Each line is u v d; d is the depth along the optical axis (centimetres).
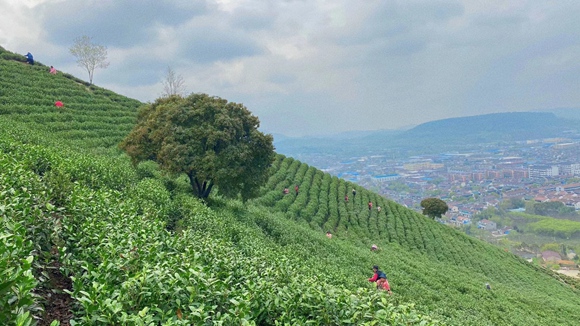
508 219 17312
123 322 468
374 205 5047
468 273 3494
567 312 2867
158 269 623
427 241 4278
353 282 1711
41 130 3139
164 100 2881
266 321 664
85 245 744
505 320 2103
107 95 5228
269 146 2614
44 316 589
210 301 621
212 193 3025
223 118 2438
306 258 2030
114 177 1722
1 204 707
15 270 487
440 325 815
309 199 4428
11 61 4928
